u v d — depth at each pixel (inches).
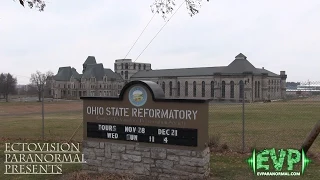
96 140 356.8
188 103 312.2
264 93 3656.5
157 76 4562.0
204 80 4001.0
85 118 362.6
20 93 5659.5
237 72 3614.7
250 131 779.4
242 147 497.0
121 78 5482.3
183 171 314.3
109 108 349.7
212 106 1872.5
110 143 348.5
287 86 4724.4
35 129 872.9
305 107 1566.2
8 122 1133.1
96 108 356.5
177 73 4426.7
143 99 332.2
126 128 341.1
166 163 321.7
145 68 5915.4
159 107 325.1
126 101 341.1
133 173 336.8
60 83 5211.6
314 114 1264.8
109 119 349.4
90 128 359.9
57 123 1047.0
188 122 312.8
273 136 681.0
